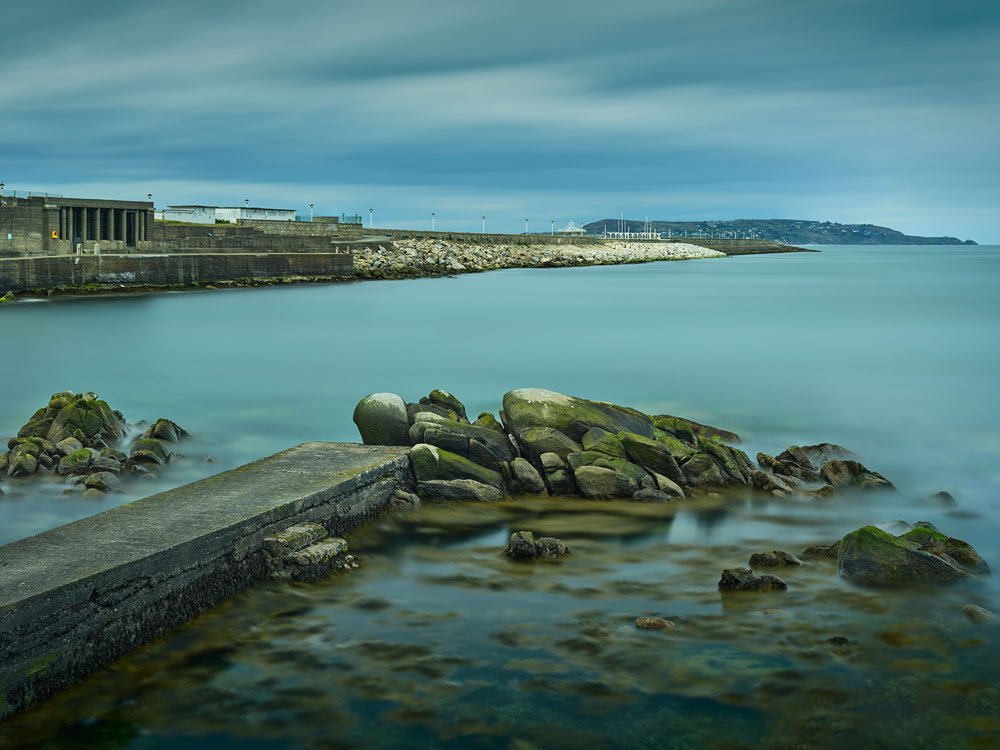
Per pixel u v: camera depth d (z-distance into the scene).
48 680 9.14
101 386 33.91
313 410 28.47
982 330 56.72
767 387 33.56
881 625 10.99
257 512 12.20
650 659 10.06
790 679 9.62
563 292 94.94
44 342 48.88
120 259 82.06
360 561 13.17
